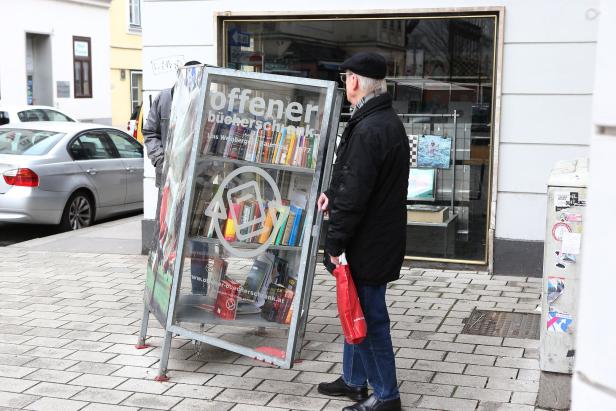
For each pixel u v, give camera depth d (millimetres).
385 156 4234
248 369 5219
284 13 7996
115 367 5250
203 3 8273
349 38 7988
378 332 4430
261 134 4863
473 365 5254
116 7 32094
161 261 5301
